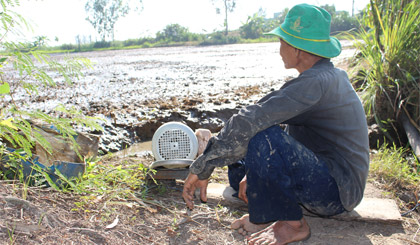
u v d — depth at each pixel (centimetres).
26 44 254
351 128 212
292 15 213
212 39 4575
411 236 246
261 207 211
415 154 375
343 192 212
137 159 379
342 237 238
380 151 381
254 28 4928
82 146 308
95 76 1140
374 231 249
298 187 214
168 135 283
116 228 227
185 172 281
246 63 1525
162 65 1541
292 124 225
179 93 769
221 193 286
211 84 910
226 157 213
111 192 269
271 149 204
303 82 201
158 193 286
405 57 452
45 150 266
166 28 4900
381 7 484
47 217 215
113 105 631
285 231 219
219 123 542
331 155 215
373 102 445
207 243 227
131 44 4831
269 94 209
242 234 238
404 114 439
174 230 237
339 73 213
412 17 446
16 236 195
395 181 325
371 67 481
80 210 237
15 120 246
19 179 247
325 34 210
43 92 800
